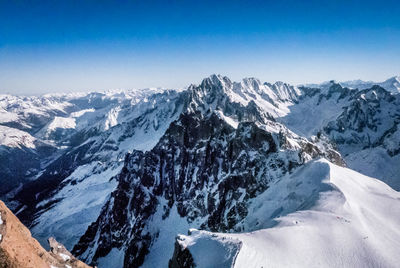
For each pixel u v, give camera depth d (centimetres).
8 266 2184
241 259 3475
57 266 2903
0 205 2539
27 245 2591
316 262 3869
